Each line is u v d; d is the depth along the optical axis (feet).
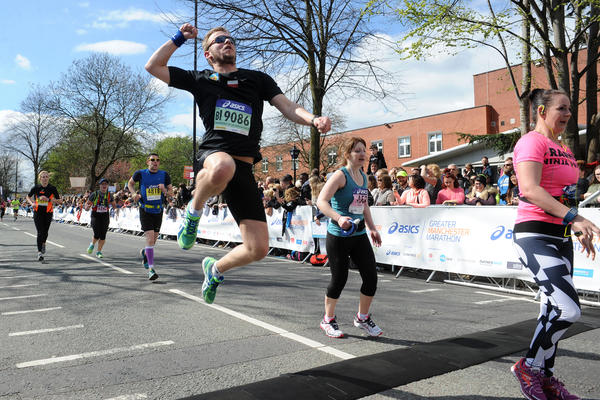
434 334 12.66
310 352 11.09
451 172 25.30
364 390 8.59
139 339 12.23
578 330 12.94
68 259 30.48
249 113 8.73
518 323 13.76
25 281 21.63
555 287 7.72
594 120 40.91
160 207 22.33
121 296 18.11
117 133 119.96
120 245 41.47
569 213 7.38
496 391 8.68
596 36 37.70
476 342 11.64
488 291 19.56
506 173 26.71
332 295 12.44
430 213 22.13
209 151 8.30
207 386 8.93
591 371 9.80
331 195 11.84
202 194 8.30
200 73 8.85
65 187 171.12
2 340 12.22
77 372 9.76
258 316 14.80
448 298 17.94
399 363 10.10
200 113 8.79
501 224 19.19
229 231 38.91
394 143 116.57
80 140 120.57
